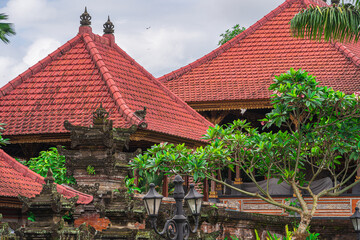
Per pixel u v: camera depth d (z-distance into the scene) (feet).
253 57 98.22
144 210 45.50
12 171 51.13
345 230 77.05
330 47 96.99
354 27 61.67
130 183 57.82
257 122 103.71
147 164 56.54
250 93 89.86
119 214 44.32
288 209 58.70
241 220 63.77
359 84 88.84
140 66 80.28
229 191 85.10
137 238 45.19
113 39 81.00
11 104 70.59
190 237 50.80
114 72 73.92
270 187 81.30
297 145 59.62
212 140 60.70
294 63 95.35
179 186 40.91
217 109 90.89
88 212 53.16
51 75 73.72
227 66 97.30
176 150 58.39
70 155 56.70
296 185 59.21
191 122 76.23
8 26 65.87
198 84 94.32
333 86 89.15
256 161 60.64
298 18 63.41
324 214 78.38
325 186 79.00
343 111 57.36
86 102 68.59
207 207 57.31
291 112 64.54
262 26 103.91
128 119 64.23
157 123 68.23
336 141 58.49
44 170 58.75
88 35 77.82
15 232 42.06
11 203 47.83
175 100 79.05
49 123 66.49
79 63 74.54
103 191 54.60
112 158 55.47
